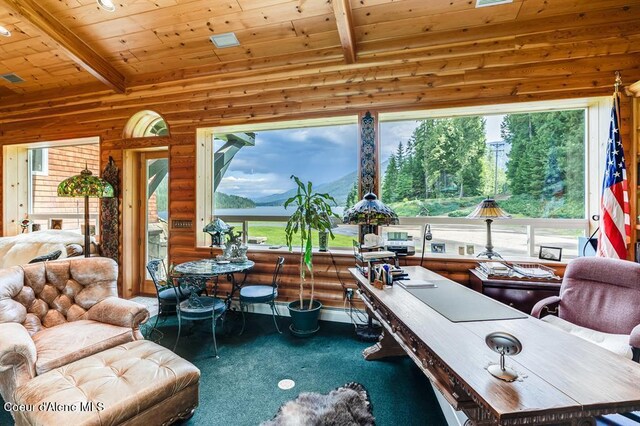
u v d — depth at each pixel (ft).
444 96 9.91
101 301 7.62
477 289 8.75
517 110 10.10
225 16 9.46
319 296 11.02
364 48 10.18
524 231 10.19
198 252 12.12
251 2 8.91
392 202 11.21
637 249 8.00
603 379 3.43
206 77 11.87
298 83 11.06
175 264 12.34
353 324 10.58
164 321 10.92
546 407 2.93
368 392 6.72
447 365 3.74
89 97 13.33
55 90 13.66
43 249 11.58
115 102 13.00
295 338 9.50
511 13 8.93
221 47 10.78
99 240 13.44
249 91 11.57
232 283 10.93
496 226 10.43
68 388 4.71
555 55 9.12
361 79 10.50
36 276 7.26
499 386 3.27
